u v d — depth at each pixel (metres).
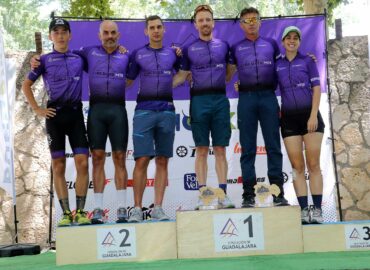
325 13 6.20
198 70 5.16
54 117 5.00
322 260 3.85
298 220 4.39
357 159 6.62
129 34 6.11
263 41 5.25
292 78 5.11
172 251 4.38
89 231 4.36
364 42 6.71
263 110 5.08
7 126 5.73
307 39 6.21
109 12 7.75
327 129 6.19
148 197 6.15
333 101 6.67
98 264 4.19
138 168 5.02
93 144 4.95
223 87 5.18
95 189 4.98
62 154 5.00
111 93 5.01
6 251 5.38
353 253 4.30
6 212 6.41
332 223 4.50
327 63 6.12
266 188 4.67
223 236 4.35
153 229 4.38
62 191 4.97
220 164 5.12
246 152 5.08
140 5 19.67
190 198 6.16
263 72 5.12
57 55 5.06
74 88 5.03
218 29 6.17
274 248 4.37
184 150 6.17
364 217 6.59
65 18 5.95
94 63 5.07
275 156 5.06
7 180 5.74
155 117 5.04
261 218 4.38
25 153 6.47
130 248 4.36
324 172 6.19
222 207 4.80
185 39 6.16
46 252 5.73
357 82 6.68
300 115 5.09
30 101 5.08
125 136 5.01
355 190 6.61
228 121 5.15
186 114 6.18
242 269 3.53
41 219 6.46
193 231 4.34
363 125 6.64
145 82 5.09
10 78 6.41
